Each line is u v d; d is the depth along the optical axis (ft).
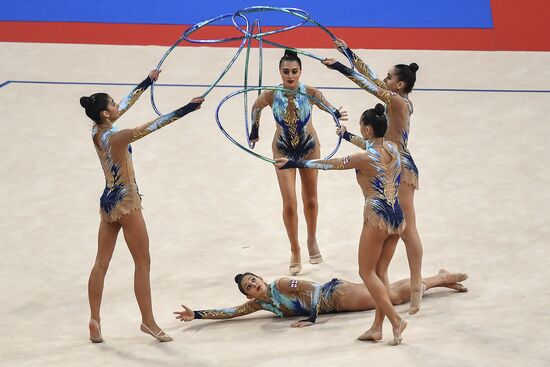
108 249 68.95
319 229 90.12
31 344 68.13
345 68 69.92
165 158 106.63
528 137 109.19
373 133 65.10
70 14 150.61
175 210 94.43
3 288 78.69
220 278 80.33
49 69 131.13
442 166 102.58
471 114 116.06
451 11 150.20
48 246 86.89
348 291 71.87
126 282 80.18
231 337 68.44
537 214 90.12
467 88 124.16
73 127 114.62
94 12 151.02
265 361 62.75
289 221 79.87
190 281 79.82
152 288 78.69
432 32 143.13
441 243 84.94
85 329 71.36
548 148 105.91
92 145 110.22
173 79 127.03
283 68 78.84
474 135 110.32
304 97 80.12
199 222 92.02
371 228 64.23
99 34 143.64
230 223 91.71
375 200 64.44
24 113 118.32
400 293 73.31
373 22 146.41
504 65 131.85
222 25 145.69
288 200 79.82
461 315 69.46
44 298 77.00
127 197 67.51
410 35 142.00
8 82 127.13
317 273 80.48
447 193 95.96
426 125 113.39
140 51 137.18
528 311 69.31
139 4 153.17
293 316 72.59
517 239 84.84
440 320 68.74
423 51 136.26
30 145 109.70
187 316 70.13
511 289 74.33
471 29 144.25
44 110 119.14
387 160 64.80
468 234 86.53
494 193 95.40
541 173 99.66
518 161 102.99
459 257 81.76
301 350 64.59
